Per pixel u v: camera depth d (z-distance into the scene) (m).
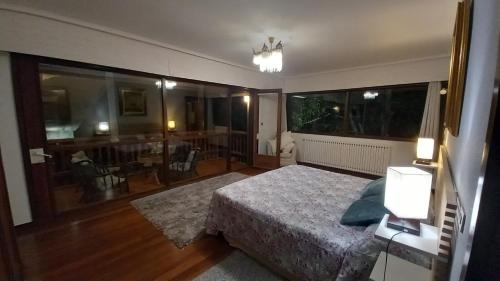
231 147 5.28
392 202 1.20
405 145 4.04
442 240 1.02
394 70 4.02
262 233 1.79
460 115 1.23
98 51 2.69
